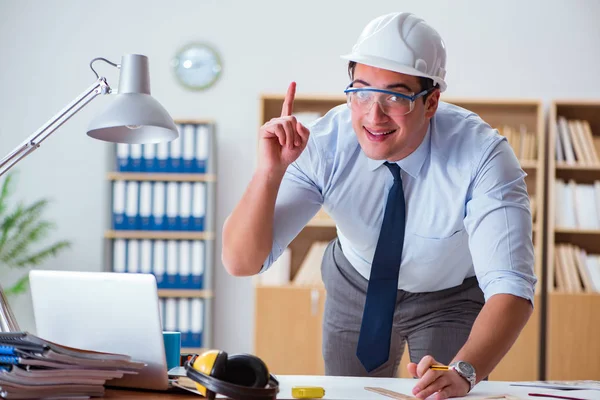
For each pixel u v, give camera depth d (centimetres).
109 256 485
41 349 131
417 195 200
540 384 168
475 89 505
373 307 200
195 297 487
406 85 174
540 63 502
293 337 459
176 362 171
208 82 513
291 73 512
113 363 139
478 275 182
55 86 522
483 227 182
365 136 179
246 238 182
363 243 216
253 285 507
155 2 518
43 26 522
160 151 487
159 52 518
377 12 510
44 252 495
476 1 505
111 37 520
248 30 515
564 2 502
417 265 212
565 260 466
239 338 508
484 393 154
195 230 484
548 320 456
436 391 146
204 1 516
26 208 519
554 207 468
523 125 496
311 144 205
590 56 500
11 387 129
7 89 522
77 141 520
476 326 169
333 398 142
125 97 155
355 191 205
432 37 180
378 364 199
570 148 473
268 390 134
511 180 186
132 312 146
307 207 204
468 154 191
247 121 513
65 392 136
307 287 461
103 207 518
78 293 152
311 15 513
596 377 450
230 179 512
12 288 489
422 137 193
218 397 140
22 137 521
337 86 511
